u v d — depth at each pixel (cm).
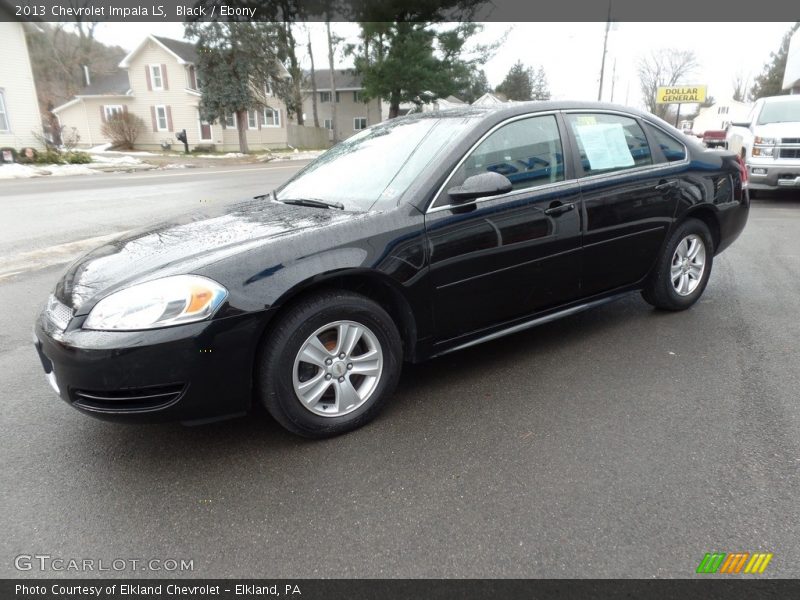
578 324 445
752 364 364
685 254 448
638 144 411
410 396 333
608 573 199
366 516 231
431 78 3381
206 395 251
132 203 1136
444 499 240
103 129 3706
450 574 200
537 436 286
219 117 3350
